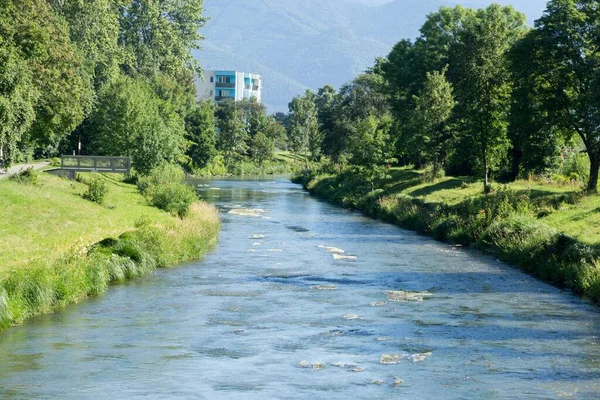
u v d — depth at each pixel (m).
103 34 93.81
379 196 77.12
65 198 52.69
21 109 48.72
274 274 38.69
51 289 29.69
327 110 144.12
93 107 92.38
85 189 62.56
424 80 93.00
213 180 133.12
